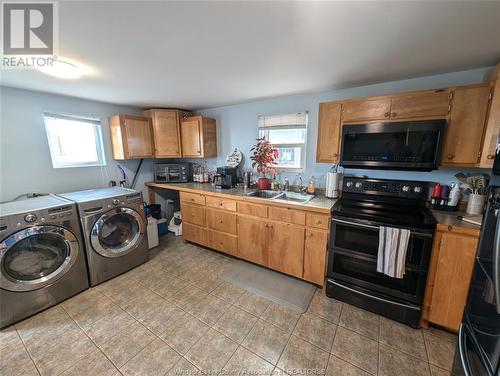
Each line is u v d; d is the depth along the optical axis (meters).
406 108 1.82
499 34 1.27
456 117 1.68
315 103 2.59
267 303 2.02
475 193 1.73
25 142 2.37
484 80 1.78
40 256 1.95
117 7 1.01
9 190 2.30
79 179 2.85
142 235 2.68
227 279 2.38
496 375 0.84
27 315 1.85
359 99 2.00
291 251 2.27
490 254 1.01
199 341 1.62
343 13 1.08
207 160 3.69
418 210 1.90
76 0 0.95
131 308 1.97
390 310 1.78
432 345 1.57
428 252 1.58
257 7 1.03
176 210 4.03
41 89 2.32
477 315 1.06
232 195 2.60
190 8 1.03
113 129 3.05
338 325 1.76
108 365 1.45
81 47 1.41
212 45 1.41
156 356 1.51
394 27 1.21
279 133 2.92
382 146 1.90
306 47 1.45
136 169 3.49
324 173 2.66
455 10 1.05
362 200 2.25
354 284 1.93
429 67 1.79
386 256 1.69
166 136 3.31
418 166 1.78
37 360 1.49
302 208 2.13
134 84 2.19
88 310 1.94
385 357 1.49
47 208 1.92
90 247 2.22
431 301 1.66
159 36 1.29
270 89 2.42
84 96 2.64
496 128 1.54
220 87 2.33
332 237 1.97
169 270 2.57
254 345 1.59
